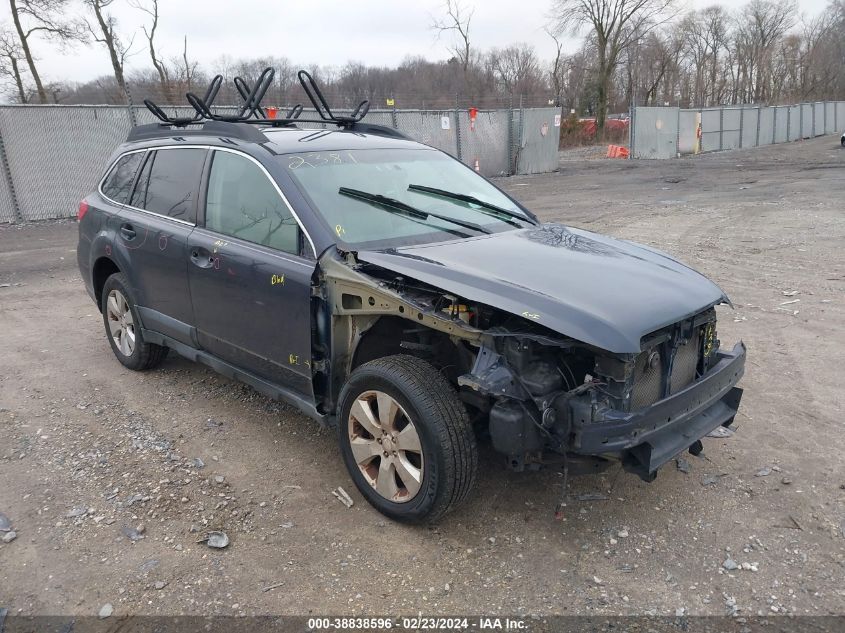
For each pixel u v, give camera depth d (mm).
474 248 3779
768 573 3105
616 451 2971
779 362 5602
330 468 4055
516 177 25250
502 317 3275
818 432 4410
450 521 3510
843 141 37719
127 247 5086
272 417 4742
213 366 4555
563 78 65438
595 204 16516
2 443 4355
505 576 3104
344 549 3295
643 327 3031
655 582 3061
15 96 28734
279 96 21250
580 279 3371
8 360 5930
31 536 3393
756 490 3770
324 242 3682
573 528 3451
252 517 3557
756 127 42875
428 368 3352
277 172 4012
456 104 23125
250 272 3969
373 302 3438
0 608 2908
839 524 3451
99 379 5461
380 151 4641
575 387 3166
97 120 15609
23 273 9633
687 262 9266
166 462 4109
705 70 78125
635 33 50594
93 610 2896
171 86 23250
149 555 3248
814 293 7559
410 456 3408
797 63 80875
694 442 3326
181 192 4723
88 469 4023
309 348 3695
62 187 15391
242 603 2932
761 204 15211
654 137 33750
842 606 2891
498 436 3047
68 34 28766
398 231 3947
